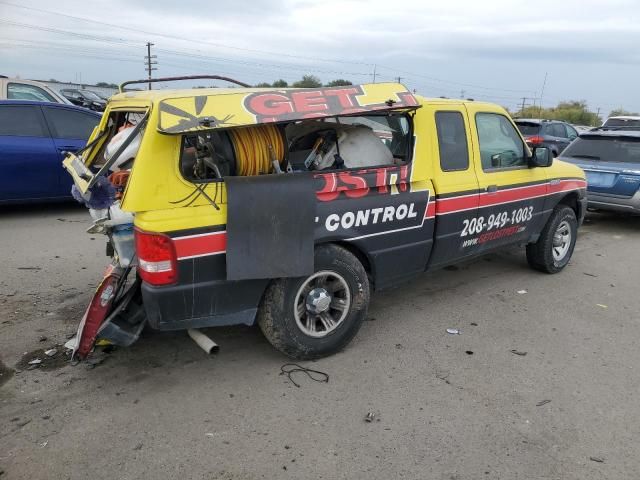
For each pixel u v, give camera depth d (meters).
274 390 3.39
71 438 2.87
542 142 14.22
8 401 3.18
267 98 3.24
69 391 3.30
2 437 2.85
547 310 4.87
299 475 2.64
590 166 8.25
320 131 4.06
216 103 3.09
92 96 24.14
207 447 2.83
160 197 3.00
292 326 3.56
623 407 3.31
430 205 4.16
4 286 4.96
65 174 7.66
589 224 8.91
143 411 3.12
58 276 5.28
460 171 4.44
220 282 3.25
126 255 3.35
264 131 3.38
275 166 3.41
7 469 2.62
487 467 2.73
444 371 3.69
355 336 4.18
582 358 3.95
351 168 3.67
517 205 5.06
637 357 3.99
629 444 2.94
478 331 4.36
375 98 3.56
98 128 4.19
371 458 2.77
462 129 4.46
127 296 3.55
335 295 3.78
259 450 2.81
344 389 3.42
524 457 2.81
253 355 3.84
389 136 4.25
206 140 3.31
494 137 4.86
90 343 3.31
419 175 4.03
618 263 6.52
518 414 3.20
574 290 5.43
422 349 4.01
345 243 3.76
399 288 5.34
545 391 3.47
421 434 2.98
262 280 3.43
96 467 2.66
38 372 3.51
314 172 3.46
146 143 2.97
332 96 3.43
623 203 7.91
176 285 3.12
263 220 3.22
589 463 2.78
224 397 3.29
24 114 7.38
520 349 4.07
